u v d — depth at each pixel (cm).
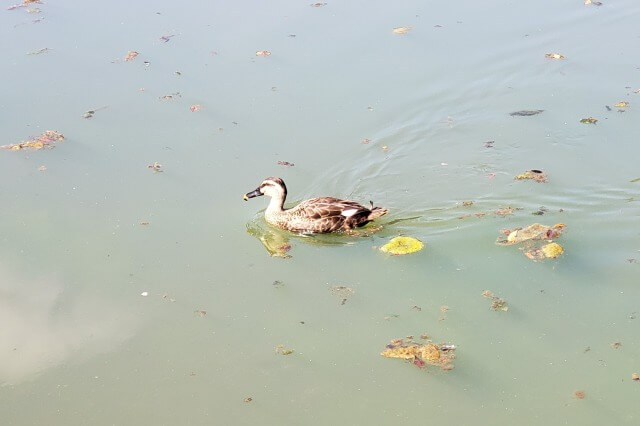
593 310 1242
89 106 1773
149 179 1574
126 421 1077
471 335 1202
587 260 1343
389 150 1670
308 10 2159
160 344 1208
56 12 2159
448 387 1112
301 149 1667
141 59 1930
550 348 1174
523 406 1077
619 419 1053
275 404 1095
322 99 1805
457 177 1596
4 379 1150
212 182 1575
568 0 2189
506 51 1958
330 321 1245
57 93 1811
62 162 1614
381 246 1423
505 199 1524
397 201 1542
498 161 1627
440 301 1275
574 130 1702
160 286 1327
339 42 2006
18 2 2223
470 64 1912
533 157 1631
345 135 1709
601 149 1641
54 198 1521
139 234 1441
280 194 1492
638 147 1636
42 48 1980
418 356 1161
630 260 1337
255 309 1275
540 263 1343
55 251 1398
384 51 1967
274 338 1213
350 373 1143
